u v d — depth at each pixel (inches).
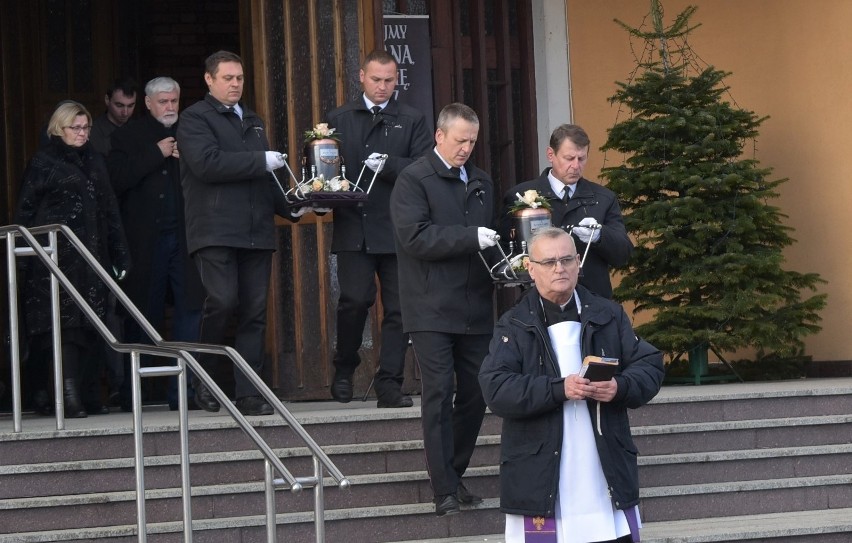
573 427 336.2
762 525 434.0
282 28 609.3
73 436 435.2
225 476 438.9
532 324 343.9
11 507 407.8
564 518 332.8
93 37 781.3
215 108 495.5
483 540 423.2
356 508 432.1
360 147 509.4
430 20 689.6
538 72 718.5
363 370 602.5
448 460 410.3
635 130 644.1
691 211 625.9
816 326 638.5
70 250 523.8
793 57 693.9
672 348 628.7
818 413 506.9
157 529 408.5
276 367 604.7
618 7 728.3
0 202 744.3
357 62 610.9
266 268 503.5
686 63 665.6
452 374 412.8
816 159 685.3
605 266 442.3
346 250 509.0
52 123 532.1
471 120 417.1
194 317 568.7
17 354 437.7
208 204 490.9
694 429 478.6
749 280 631.2
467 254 414.6
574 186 443.8
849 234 669.9
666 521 450.3
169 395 574.6
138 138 572.4
